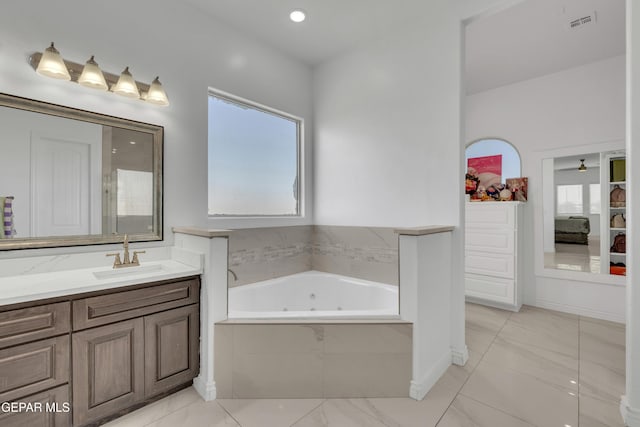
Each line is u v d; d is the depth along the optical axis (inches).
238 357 73.3
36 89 68.9
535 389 77.1
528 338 109.2
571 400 72.4
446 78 93.6
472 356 95.3
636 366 63.3
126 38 82.2
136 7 84.1
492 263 144.0
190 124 95.6
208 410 68.4
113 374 62.5
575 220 135.6
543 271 144.0
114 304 62.6
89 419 59.5
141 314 66.2
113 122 80.0
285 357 73.4
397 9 96.9
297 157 134.1
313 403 71.6
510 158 152.1
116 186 80.5
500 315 134.0
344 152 123.3
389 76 108.6
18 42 66.7
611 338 109.0
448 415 67.1
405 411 68.4
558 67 133.9
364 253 116.9
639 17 62.4
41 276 66.3
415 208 101.4
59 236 72.3
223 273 76.0
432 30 97.0
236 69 107.7
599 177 129.7
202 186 98.3
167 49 90.4
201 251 77.2
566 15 97.7
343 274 123.9
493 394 75.0
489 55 123.4
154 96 81.4
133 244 83.4
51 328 55.3
